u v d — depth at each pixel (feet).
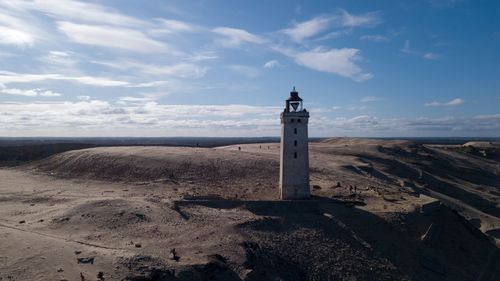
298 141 200.75
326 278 148.36
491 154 510.17
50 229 153.69
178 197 203.62
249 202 191.62
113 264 122.62
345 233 174.81
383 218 186.39
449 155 453.58
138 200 189.06
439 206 205.36
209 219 172.04
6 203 193.98
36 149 398.01
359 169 296.10
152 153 287.07
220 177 245.65
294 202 192.54
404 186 276.00
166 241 148.05
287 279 142.92
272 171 256.73
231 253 145.28
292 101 202.39
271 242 160.97
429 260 168.96
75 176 257.96
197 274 127.24
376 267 158.30
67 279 112.27
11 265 117.08
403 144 447.42
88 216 165.07
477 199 302.25
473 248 188.34
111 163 267.80
